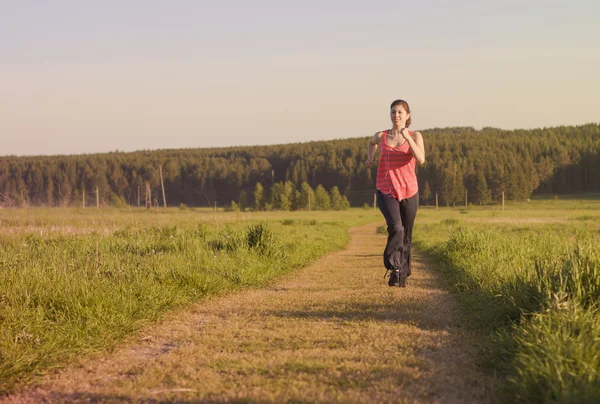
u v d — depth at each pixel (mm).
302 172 171625
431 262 13969
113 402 3408
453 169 152625
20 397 3611
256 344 4816
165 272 8344
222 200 164250
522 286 5746
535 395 3260
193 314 6590
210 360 4309
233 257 11695
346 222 55219
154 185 151250
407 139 6652
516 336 4297
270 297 7758
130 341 5258
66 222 24672
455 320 5770
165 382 3787
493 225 38188
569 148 179000
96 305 6004
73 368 4344
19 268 7410
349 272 11336
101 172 137750
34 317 5477
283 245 14516
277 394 3389
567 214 74750
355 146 185875
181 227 22656
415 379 3752
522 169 158000
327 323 5645
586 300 5191
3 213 23594
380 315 6035
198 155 197750
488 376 3854
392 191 6930
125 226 23406
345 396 3355
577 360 3516
